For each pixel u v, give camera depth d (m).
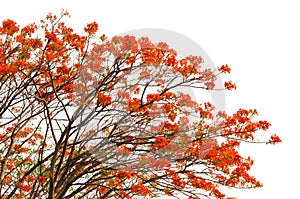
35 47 8.66
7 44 8.95
